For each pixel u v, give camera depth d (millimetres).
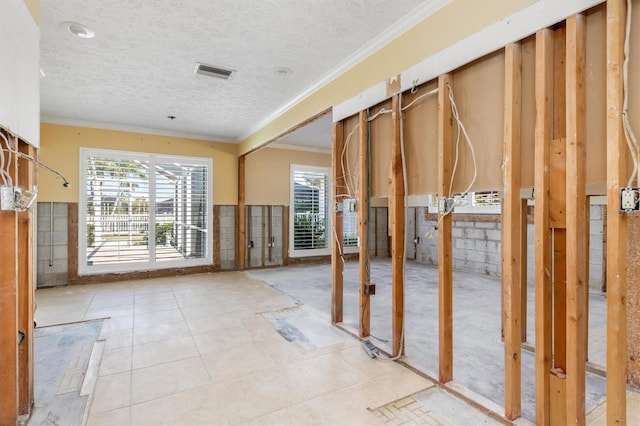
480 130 2125
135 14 2568
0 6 1497
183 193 6234
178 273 6176
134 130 5809
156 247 5969
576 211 1608
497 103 2027
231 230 6734
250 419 1932
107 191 5594
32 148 1954
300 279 5938
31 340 1998
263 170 7203
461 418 1949
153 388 2262
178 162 6199
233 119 5371
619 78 1444
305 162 7730
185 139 6258
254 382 2342
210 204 6480
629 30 1466
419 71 2471
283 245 7426
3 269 1757
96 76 3711
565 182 1704
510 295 1905
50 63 3387
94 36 2879
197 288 5176
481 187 2121
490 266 6359
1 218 1752
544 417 1771
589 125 1634
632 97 1490
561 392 1719
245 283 5570
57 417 1948
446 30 2299
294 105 4438
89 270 5453
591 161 1631
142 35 2871
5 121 1559
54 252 5242
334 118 3547
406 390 2246
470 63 2166
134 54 3209
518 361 1908
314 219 7852
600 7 1581
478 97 2137
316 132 6344
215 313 3912
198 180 6398
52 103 4598
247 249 7004
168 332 3289
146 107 4766
